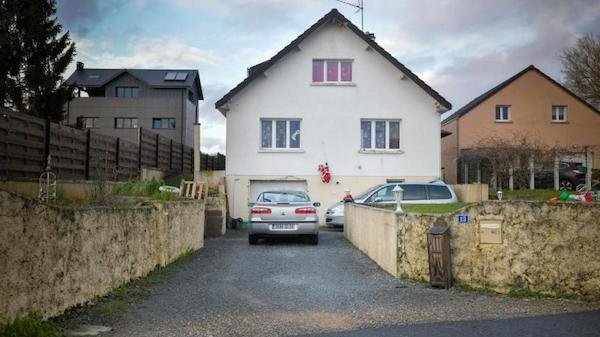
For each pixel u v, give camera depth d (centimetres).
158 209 1030
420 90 2366
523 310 728
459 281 878
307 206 1478
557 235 832
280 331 619
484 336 592
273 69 2331
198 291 844
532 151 2588
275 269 1063
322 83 2338
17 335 516
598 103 4028
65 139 1470
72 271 665
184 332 612
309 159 2322
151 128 4800
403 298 800
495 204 862
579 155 2622
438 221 900
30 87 3253
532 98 3297
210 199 1880
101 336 584
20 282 542
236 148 2300
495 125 3259
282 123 2342
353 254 1283
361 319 675
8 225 521
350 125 2339
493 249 857
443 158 3512
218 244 1514
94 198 1134
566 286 822
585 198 1069
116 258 813
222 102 2286
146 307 731
